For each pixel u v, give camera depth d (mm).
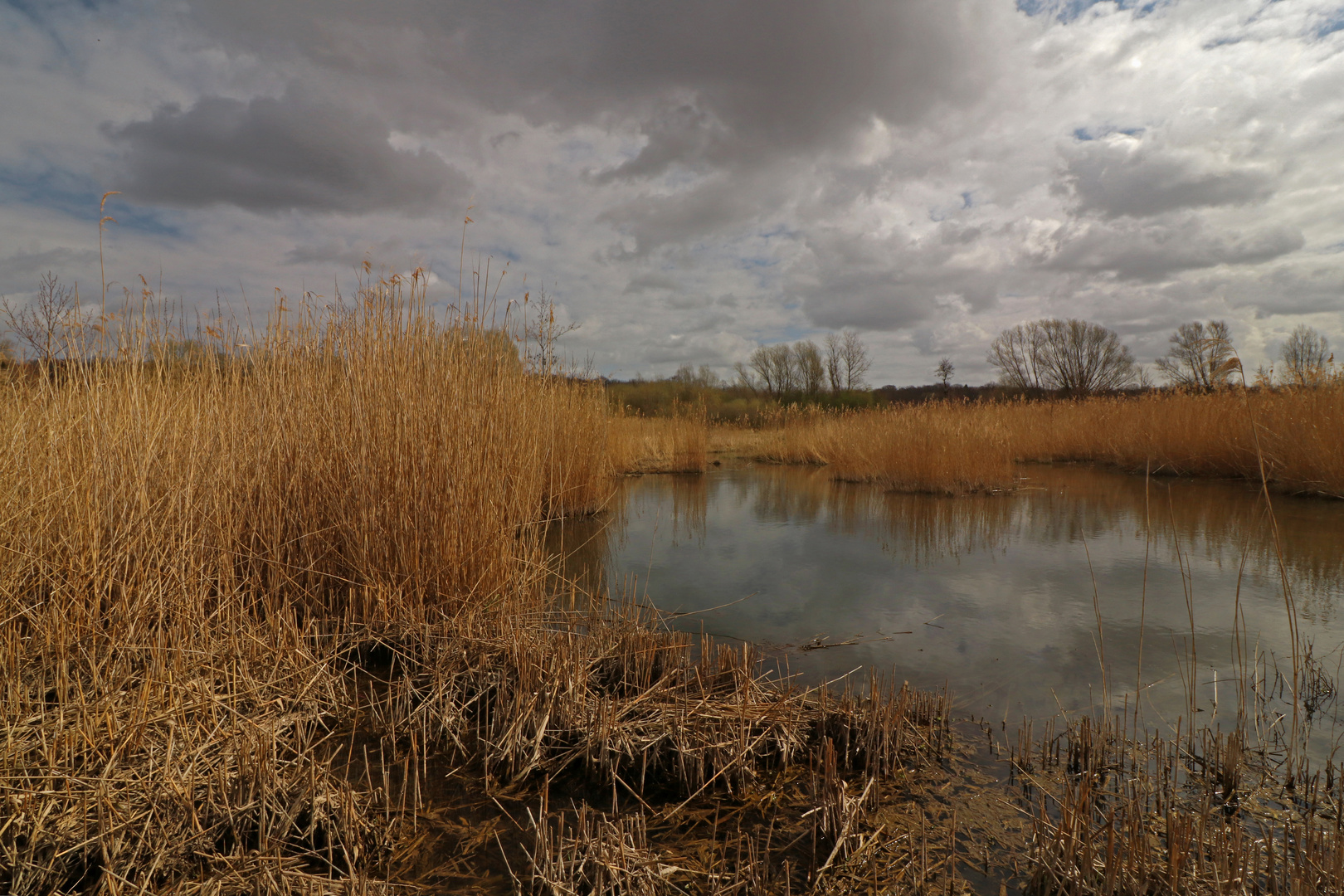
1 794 2021
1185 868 1852
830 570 5395
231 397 4043
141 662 3035
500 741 2648
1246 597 4426
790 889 1914
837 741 2740
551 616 4027
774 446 15602
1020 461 13383
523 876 1981
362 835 2141
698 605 4535
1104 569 5246
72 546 3156
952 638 3881
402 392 3973
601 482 8367
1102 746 2525
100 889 1799
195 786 2234
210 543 3633
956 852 2072
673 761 2617
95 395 3451
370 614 3754
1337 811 2102
